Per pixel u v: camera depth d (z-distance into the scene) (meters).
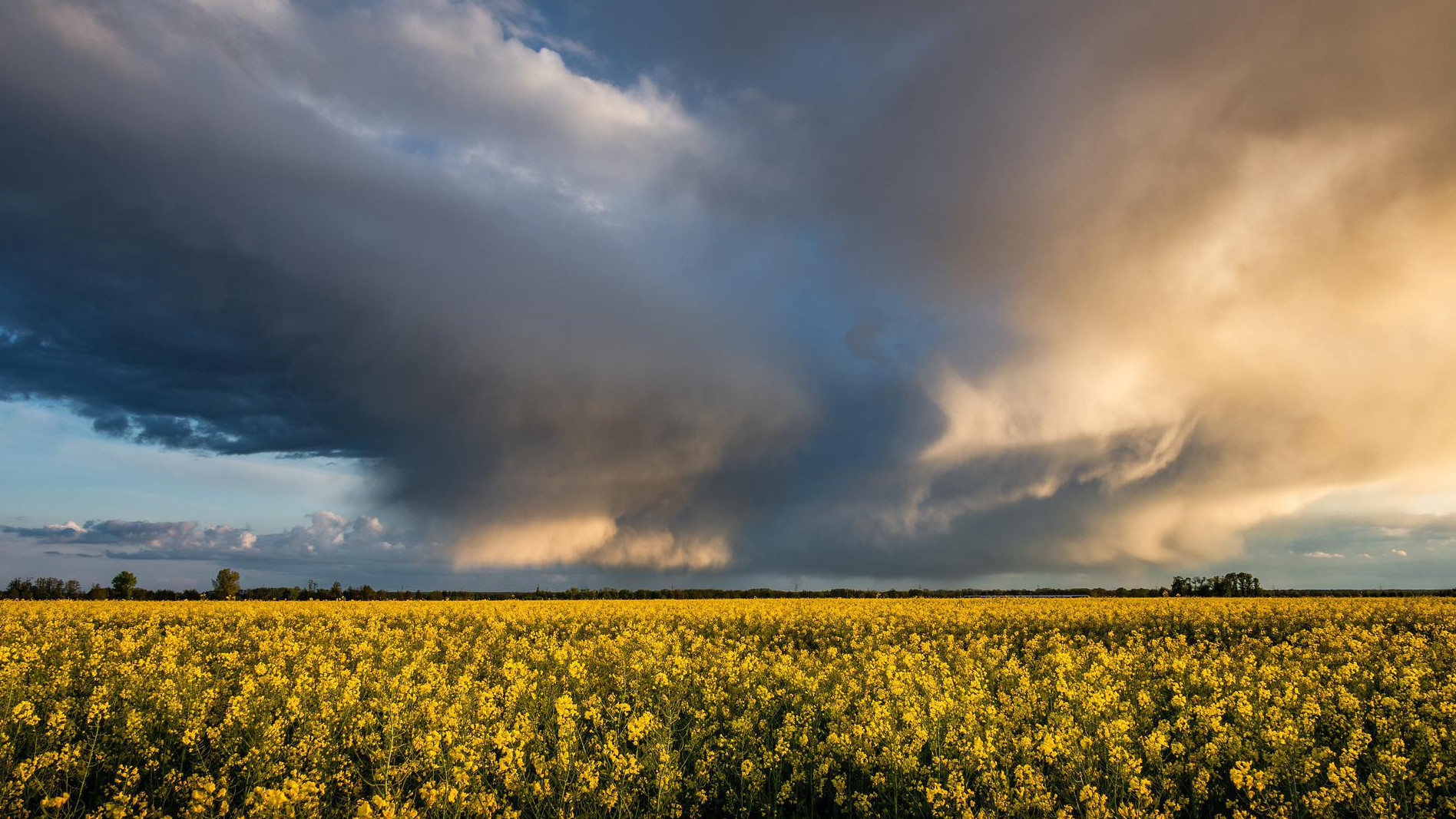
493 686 13.48
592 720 11.94
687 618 30.12
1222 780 9.42
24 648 16.72
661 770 8.66
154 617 29.23
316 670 15.53
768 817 8.65
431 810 7.79
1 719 10.12
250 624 27.53
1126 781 8.48
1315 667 16.30
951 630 26.91
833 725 10.74
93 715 10.33
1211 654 19.05
